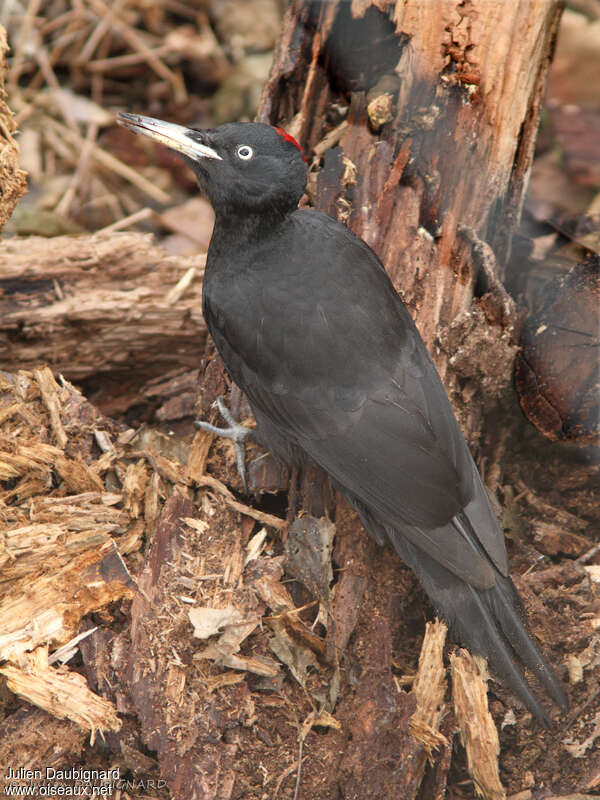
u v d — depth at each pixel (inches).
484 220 368.8
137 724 298.2
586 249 440.8
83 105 563.8
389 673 307.0
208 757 290.4
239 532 334.3
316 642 312.8
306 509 338.0
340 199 368.2
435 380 319.6
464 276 361.4
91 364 416.2
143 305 408.5
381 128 371.9
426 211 364.8
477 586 295.4
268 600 316.5
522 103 369.4
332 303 316.8
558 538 354.0
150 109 569.9
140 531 339.0
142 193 529.0
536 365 366.6
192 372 423.5
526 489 371.2
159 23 605.0
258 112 393.1
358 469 307.9
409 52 368.5
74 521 335.0
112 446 357.4
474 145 367.2
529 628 311.3
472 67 363.9
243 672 305.3
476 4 358.6
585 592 333.4
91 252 410.6
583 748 298.2
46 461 347.9
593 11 575.8
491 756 291.4
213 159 328.5
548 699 307.7
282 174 325.7
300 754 295.1
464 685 299.6
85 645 307.6
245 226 331.3
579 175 518.6
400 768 290.4
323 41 382.6
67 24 596.7
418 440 304.2
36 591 316.2
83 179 529.0
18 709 297.6
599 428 360.2
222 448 353.7
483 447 377.1
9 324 395.9
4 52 330.6
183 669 302.8
